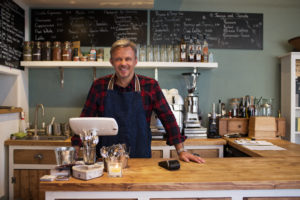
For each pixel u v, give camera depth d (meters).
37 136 2.53
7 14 2.43
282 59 2.95
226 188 1.07
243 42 3.02
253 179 1.10
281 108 2.97
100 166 1.15
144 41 2.94
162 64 2.70
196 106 2.67
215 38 3.00
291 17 3.02
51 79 2.94
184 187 1.06
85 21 2.93
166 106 1.67
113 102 1.61
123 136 1.58
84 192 1.06
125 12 2.94
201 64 2.71
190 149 2.49
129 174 1.16
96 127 1.19
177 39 2.97
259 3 3.03
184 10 2.98
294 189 1.11
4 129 2.42
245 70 3.02
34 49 2.68
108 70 2.94
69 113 2.95
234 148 2.42
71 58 2.74
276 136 2.72
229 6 3.01
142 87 1.68
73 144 1.47
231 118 2.78
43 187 1.04
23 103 2.79
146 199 1.08
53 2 2.73
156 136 2.52
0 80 2.65
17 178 2.42
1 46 2.33
